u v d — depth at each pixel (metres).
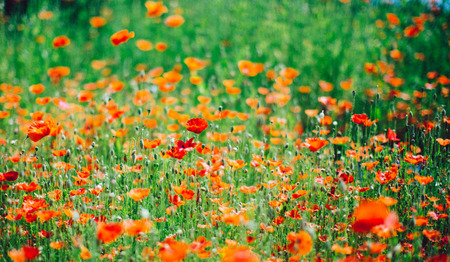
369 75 5.35
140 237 2.27
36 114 2.95
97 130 3.76
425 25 5.91
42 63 6.20
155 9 5.63
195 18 7.88
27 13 7.47
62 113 4.34
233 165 2.46
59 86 5.57
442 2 5.80
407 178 2.68
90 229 2.06
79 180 2.42
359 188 2.47
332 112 4.58
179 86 5.63
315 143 2.41
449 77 4.78
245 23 7.04
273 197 2.56
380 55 5.56
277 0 7.94
